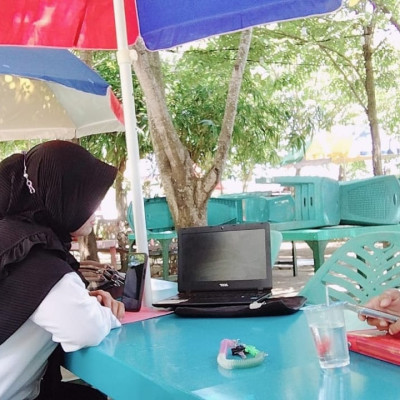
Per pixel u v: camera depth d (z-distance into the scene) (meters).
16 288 1.53
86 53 6.01
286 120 8.52
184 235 2.22
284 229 4.67
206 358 1.35
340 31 8.14
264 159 8.99
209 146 7.26
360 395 1.03
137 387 1.28
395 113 13.66
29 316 1.53
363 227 4.61
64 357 1.70
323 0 2.23
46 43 2.70
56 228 1.77
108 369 1.42
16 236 1.59
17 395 1.67
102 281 2.23
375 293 2.23
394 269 2.24
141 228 2.22
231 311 1.82
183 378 1.20
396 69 9.80
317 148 14.66
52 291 1.53
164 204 6.11
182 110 7.25
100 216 10.98
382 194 4.73
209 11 2.54
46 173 1.73
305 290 2.28
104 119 4.31
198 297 2.07
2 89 4.16
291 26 8.05
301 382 1.12
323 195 4.60
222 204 5.48
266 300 1.91
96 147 7.32
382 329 1.38
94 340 1.55
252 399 1.04
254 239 2.12
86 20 2.76
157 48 2.79
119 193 8.98
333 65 9.27
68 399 1.86
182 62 8.12
